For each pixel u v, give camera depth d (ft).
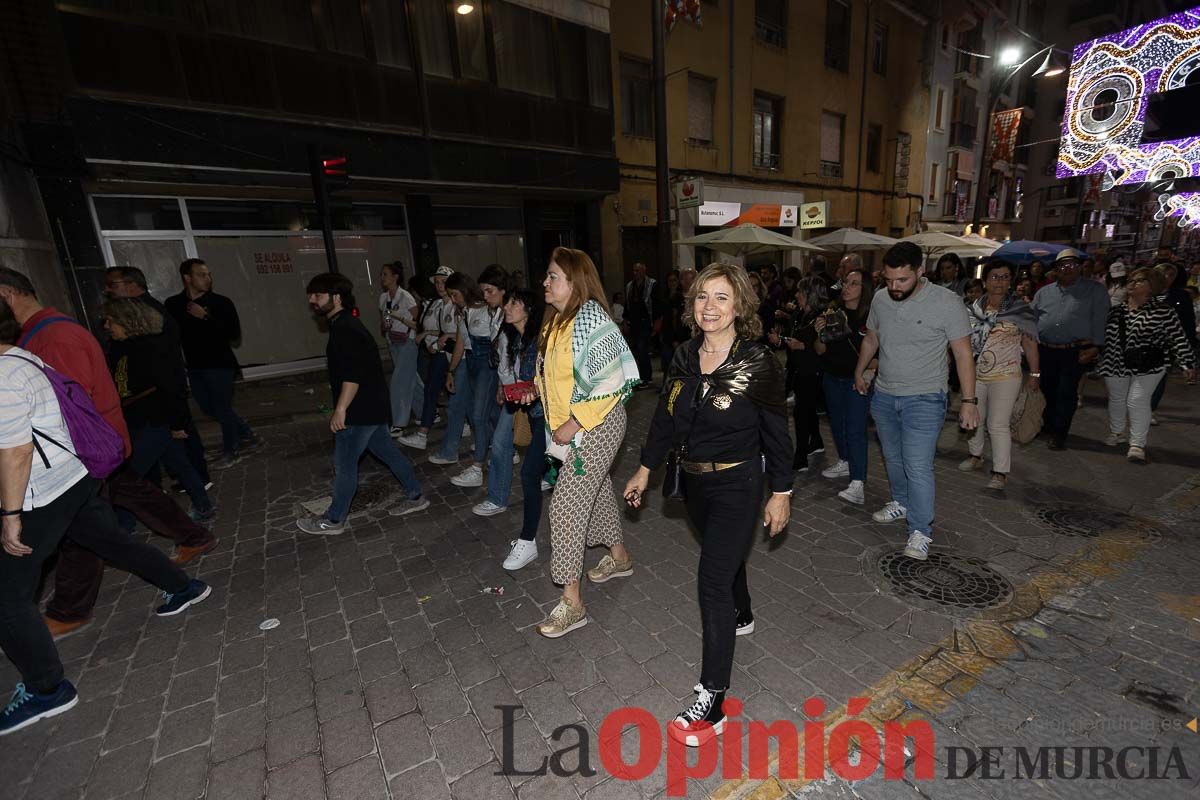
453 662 8.91
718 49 46.21
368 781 6.84
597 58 38.78
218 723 7.86
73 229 22.76
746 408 6.81
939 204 78.95
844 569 11.15
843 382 14.46
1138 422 16.25
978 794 6.31
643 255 45.68
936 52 70.69
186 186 25.53
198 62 23.72
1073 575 10.56
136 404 12.41
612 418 8.94
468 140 32.83
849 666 8.43
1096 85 48.37
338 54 27.76
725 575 7.00
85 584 10.19
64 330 9.68
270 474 17.92
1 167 19.10
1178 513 12.95
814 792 6.47
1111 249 120.26
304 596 10.96
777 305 28.19
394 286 21.72
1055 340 17.51
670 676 8.41
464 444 20.47
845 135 60.64
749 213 51.49
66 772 7.16
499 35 33.88
